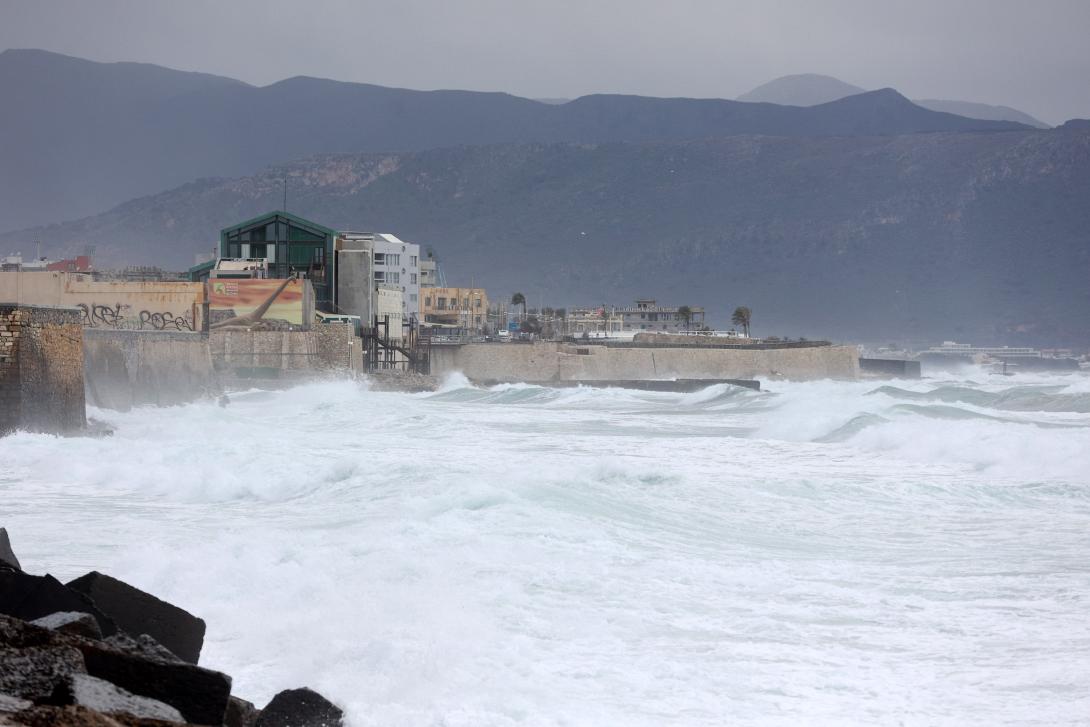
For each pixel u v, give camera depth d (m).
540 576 56.31
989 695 39.75
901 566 62.34
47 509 82.44
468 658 42.19
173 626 37.03
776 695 39.50
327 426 169.38
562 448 136.88
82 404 135.50
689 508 81.44
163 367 196.38
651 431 170.50
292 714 32.28
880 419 148.88
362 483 89.50
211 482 91.75
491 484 83.81
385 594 51.22
